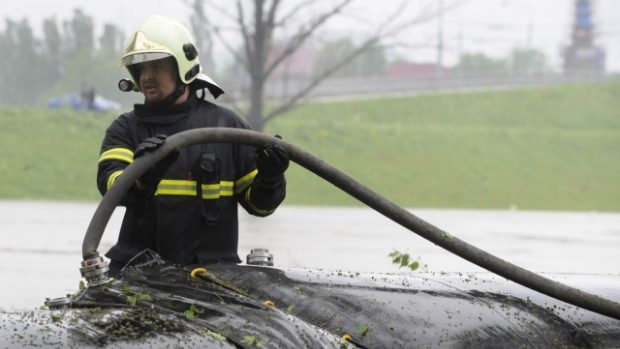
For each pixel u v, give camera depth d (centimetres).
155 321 254
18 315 257
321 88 5588
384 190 3391
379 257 1155
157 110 357
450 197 3375
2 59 8169
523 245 1498
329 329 292
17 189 2670
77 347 234
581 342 320
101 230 294
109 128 357
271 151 318
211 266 322
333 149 3741
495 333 304
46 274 960
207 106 368
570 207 3322
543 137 4309
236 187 356
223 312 268
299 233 1500
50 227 1520
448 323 301
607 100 5434
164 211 342
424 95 5350
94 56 7225
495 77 6144
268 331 259
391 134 3994
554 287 313
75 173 2953
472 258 313
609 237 1738
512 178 3750
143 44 352
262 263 342
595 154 4206
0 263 1038
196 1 2028
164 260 317
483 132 4253
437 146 3953
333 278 315
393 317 298
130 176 296
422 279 333
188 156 346
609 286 357
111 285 295
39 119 3475
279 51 2495
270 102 4222
